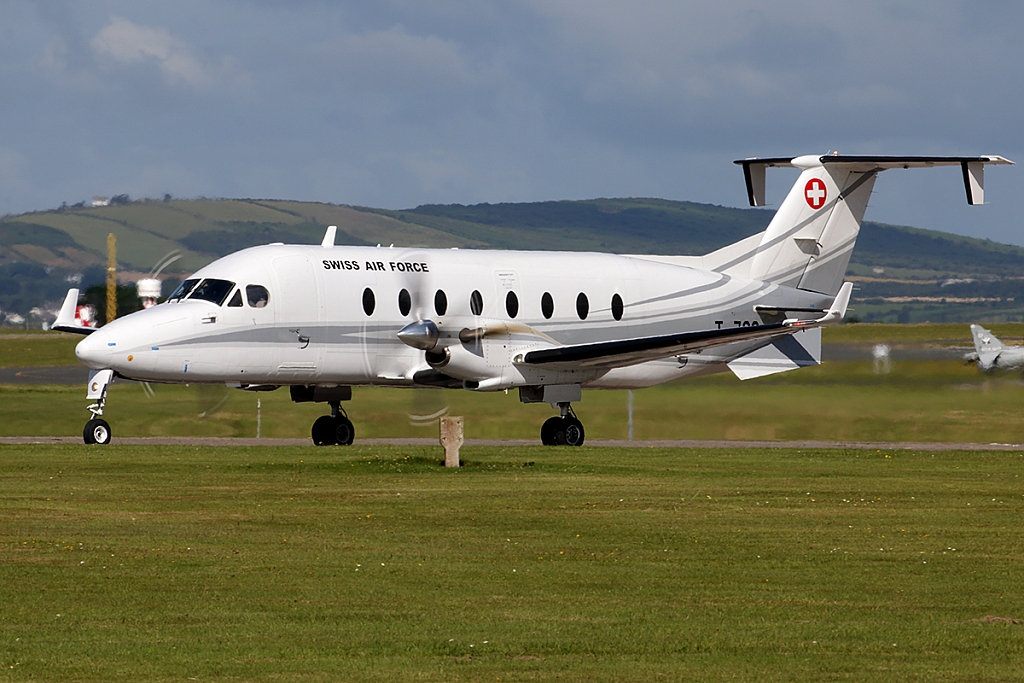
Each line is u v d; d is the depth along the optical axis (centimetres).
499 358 8819
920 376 11188
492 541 4472
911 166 9725
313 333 8312
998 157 9119
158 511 5094
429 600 3525
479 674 2828
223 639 3089
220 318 8075
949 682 2794
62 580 3728
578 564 4056
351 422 9681
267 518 4941
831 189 10200
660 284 9644
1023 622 3306
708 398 10912
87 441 8088
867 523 4956
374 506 5312
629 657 2972
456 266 8856
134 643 3045
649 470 6850
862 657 2977
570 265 9375
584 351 8788
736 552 4281
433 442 9138
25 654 2944
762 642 3103
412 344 8381
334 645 3048
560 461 7262
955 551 4319
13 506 5194
